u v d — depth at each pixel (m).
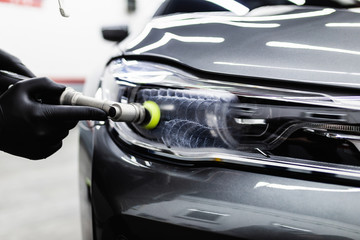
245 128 0.80
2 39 6.05
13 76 0.79
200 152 0.82
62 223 2.20
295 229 0.71
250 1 1.22
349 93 0.77
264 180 0.76
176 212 0.79
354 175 0.73
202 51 0.92
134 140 0.89
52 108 0.69
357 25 0.94
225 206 0.76
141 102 0.90
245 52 0.89
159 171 0.83
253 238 0.73
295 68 0.82
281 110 0.79
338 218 0.70
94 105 0.71
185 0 1.28
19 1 6.29
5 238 2.05
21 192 2.61
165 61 0.94
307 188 0.74
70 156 3.36
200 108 0.83
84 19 6.93
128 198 0.83
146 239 0.82
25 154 0.72
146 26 1.17
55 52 6.55
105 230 0.89
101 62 1.32
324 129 0.76
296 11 1.09
